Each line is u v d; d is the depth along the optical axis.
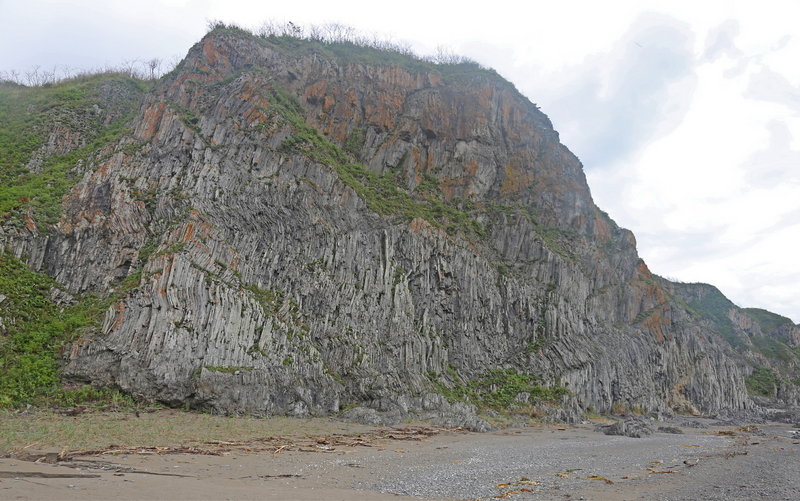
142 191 45.59
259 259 44.56
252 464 22.20
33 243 40.25
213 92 57.78
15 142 52.56
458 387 49.28
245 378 35.81
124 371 33.22
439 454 28.09
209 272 39.47
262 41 67.88
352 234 50.66
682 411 70.44
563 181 76.69
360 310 46.72
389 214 55.97
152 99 57.78
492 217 67.94
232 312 38.03
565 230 72.38
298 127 58.34
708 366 77.38
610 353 63.47
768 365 104.56
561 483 21.72
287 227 47.72
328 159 56.75
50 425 26.23
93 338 34.06
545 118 82.62
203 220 42.31
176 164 48.03
